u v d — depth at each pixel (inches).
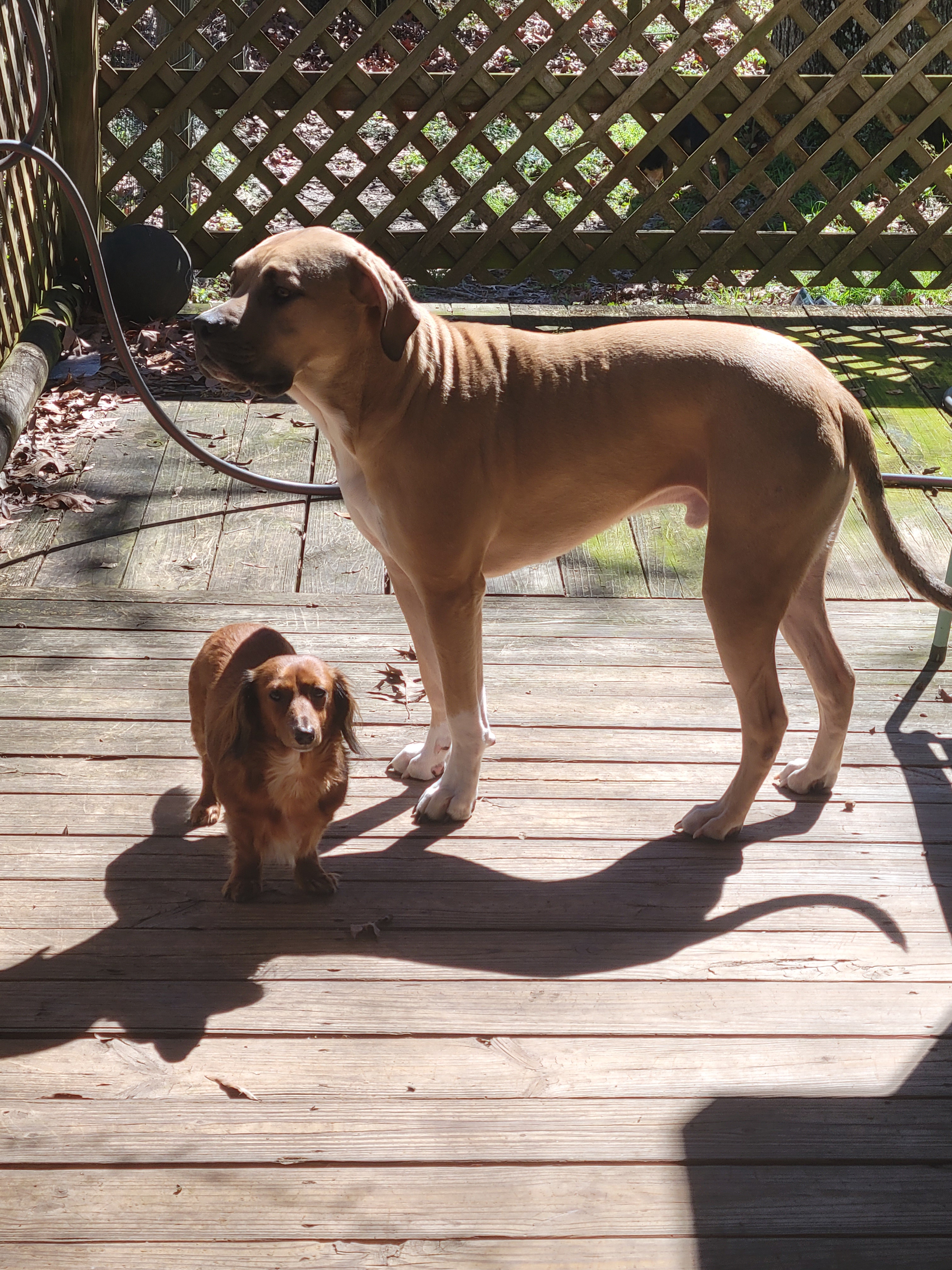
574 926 105.7
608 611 132.3
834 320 191.8
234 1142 94.3
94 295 182.9
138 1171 93.1
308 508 143.7
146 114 185.5
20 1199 91.9
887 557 108.7
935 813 114.3
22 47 163.6
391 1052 98.4
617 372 106.6
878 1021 100.8
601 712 121.5
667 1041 99.5
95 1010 99.8
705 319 189.0
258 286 102.2
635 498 109.1
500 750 118.0
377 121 306.5
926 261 200.8
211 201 189.5
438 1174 93.4
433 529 107.0
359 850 110.3
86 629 127.3
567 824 112.5
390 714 121.5
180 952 103.1
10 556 135.3
